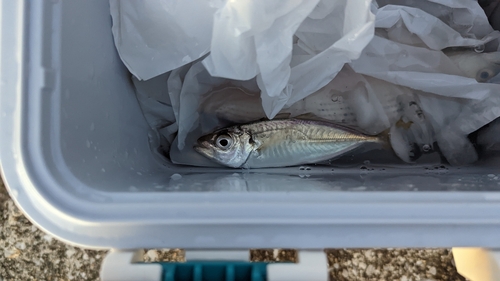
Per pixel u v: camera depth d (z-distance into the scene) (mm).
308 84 219
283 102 216
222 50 192
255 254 292
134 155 210
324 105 249
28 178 128
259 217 130
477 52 242
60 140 140
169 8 198
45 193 128
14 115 130
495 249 131
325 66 211
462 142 242
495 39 241
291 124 239
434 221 130
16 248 305
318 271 131
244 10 183
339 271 293
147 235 132
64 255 304
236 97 245
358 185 175
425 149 250
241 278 138
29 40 133
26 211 129
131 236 131
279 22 190
